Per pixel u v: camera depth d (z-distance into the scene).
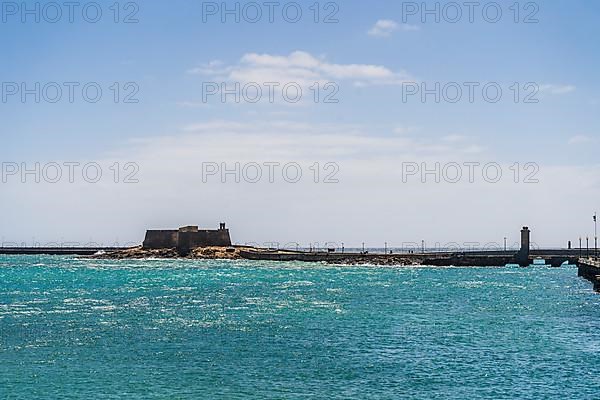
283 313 80.19
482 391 43.06
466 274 169.12
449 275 164.38
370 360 51.91
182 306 87.69
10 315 77.50
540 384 44.84
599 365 50.41
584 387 44.06
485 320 74.75
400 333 64.94
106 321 72.31
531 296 104.56
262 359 52.09
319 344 58.66
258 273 170.00
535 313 81.81
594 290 114.88
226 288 119.00
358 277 154.38
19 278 147.50
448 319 75.62
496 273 174.00
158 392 42.38
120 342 59.16
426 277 155.25
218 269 190.00
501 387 44.03
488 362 51.34
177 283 131.75
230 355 53.59
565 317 77.94
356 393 42.44
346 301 95.50
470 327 69.25
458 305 90.75
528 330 67.31
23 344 58.03
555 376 47.03
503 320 74.88
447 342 59.94
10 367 49.12
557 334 64.75
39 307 86.19
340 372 47.88
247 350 55.69
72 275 159.62
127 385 44.00
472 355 54.03
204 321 72.62
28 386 43.78
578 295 106.31
